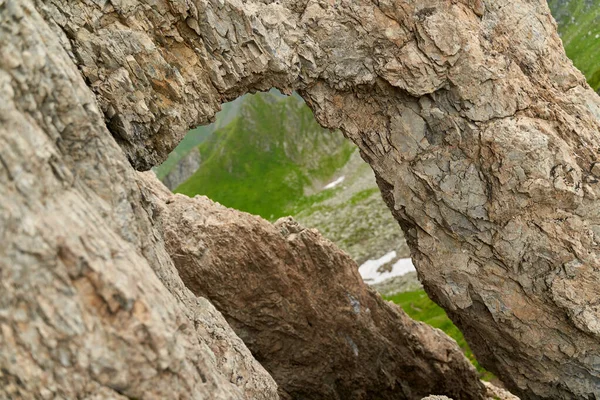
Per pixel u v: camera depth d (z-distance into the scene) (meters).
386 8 20.95
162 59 18.41
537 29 22.70
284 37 20.80
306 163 123.94
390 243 72.94
